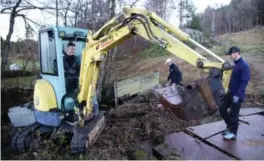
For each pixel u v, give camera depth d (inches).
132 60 626.8
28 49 383.6
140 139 190.2
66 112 171.2
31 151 165.2
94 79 168.9
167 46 141.3
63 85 168.7
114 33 153.6
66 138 171.8
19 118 206.1
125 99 315.3
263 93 339.9
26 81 320.2
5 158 161.5
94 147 171.5
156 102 293.7
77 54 186.5
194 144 175.0
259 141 177.2
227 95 175.5
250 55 655.8
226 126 198.2
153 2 674.2
